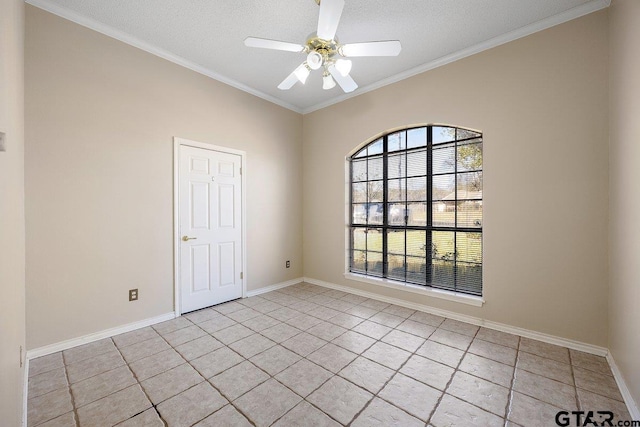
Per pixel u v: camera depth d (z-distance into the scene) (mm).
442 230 3033
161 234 2807
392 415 1525
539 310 2377
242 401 1640
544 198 2344
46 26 2148
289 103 4094
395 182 3416
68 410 1558
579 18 2182
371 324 2725
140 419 1497
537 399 1646
